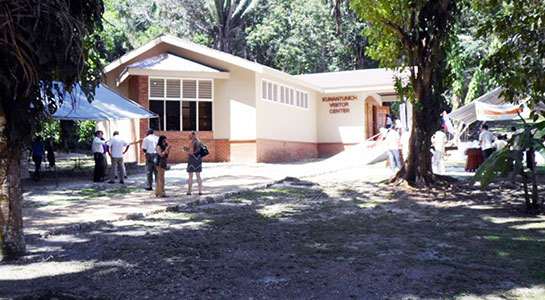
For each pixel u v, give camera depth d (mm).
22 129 6816
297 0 44500
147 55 26656
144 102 23938
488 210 10773
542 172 17359
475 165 19266
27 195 13352
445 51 14984
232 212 10711
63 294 5199
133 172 20344
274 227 8953
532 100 11078
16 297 5102
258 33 44562
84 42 6410
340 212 10688
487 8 12508
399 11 13852
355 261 6457
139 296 5141
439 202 12078
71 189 14688
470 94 30422
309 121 30516
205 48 25000
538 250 6969
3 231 6762
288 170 20484
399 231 8516
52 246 7527
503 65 10672
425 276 5734
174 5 44906
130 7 41969
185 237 8094
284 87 27609
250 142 24703
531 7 11266
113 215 9867
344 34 43750
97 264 6441
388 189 14359
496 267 6098
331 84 31375
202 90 25031
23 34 6070
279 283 5555
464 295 5047
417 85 14789
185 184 15719
